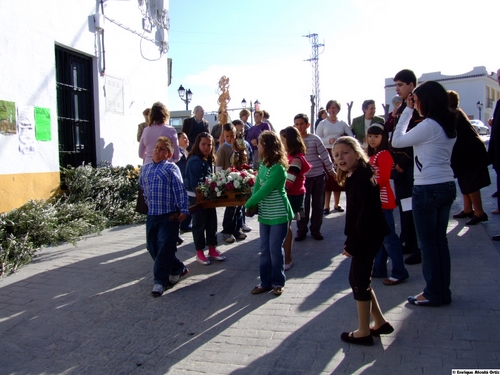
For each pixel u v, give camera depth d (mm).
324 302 4531
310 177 6766
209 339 3936
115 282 5395
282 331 3977
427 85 4047
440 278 4191
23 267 5957
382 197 4758
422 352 3451
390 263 5578
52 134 7992
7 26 7059
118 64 10031
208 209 6020
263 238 4898
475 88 58719
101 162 9352
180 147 7676
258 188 4914
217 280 5410
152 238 5125
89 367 3578
